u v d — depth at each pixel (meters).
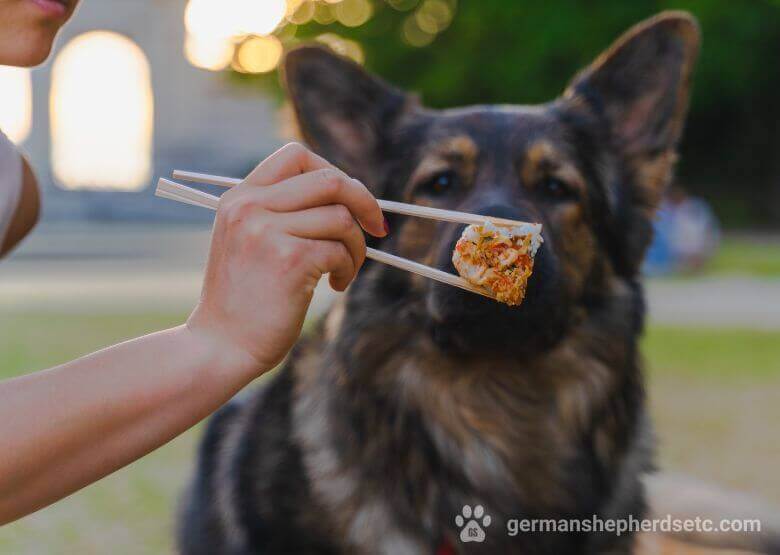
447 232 3.26
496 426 3.40
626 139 3.83
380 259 1.89
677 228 19.03
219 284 1.36
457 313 3.07
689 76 3.69
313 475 3.33
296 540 3.37
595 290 3.53
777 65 29.12
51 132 31.12
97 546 4.79
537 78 24.02
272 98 25.23
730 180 32.16
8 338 10.45
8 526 5.13
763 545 4.87
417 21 24.48
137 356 1.32
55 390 1.28
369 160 3.79
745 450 6.47
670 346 10.78
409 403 3.36
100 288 15.95
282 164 1.43
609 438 3.54
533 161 3.46
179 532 4.20
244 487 3.55
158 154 32.47
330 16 23.95
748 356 10.16
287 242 1.35
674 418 7.38
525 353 3.26
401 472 3.33
